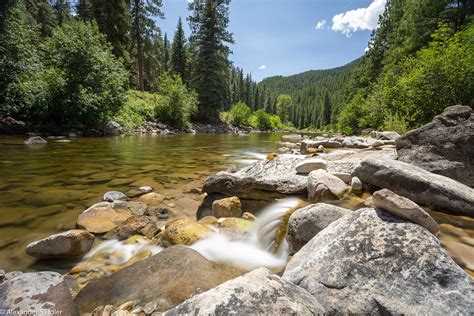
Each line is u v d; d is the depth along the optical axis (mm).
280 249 2514
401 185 2797
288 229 2428
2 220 3133
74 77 13078
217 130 27266
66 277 2105
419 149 3699
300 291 1362
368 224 1823
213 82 27922
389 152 5367
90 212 3160
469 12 13047
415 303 1301
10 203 3674
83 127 13477
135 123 17688
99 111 13984
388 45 24578
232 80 68562
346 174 3422
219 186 3801
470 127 3387
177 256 2021
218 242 2596
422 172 2982
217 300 1208
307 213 2301
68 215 3328
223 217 3230
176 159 7719
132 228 2902
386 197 1896
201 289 1735
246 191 3633
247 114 37875
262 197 3541
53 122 12719
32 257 2363
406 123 10023
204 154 8961
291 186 3465
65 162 6535
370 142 8398
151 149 9703
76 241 2416
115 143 10945
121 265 2311
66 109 12562
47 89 12312
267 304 1194
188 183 5066
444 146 3469
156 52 38469
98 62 13961
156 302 1659
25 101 11562
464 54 8312
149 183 4980
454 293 1304
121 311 1574
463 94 8219
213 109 28875
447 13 13672
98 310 1629
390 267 1496
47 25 29469
